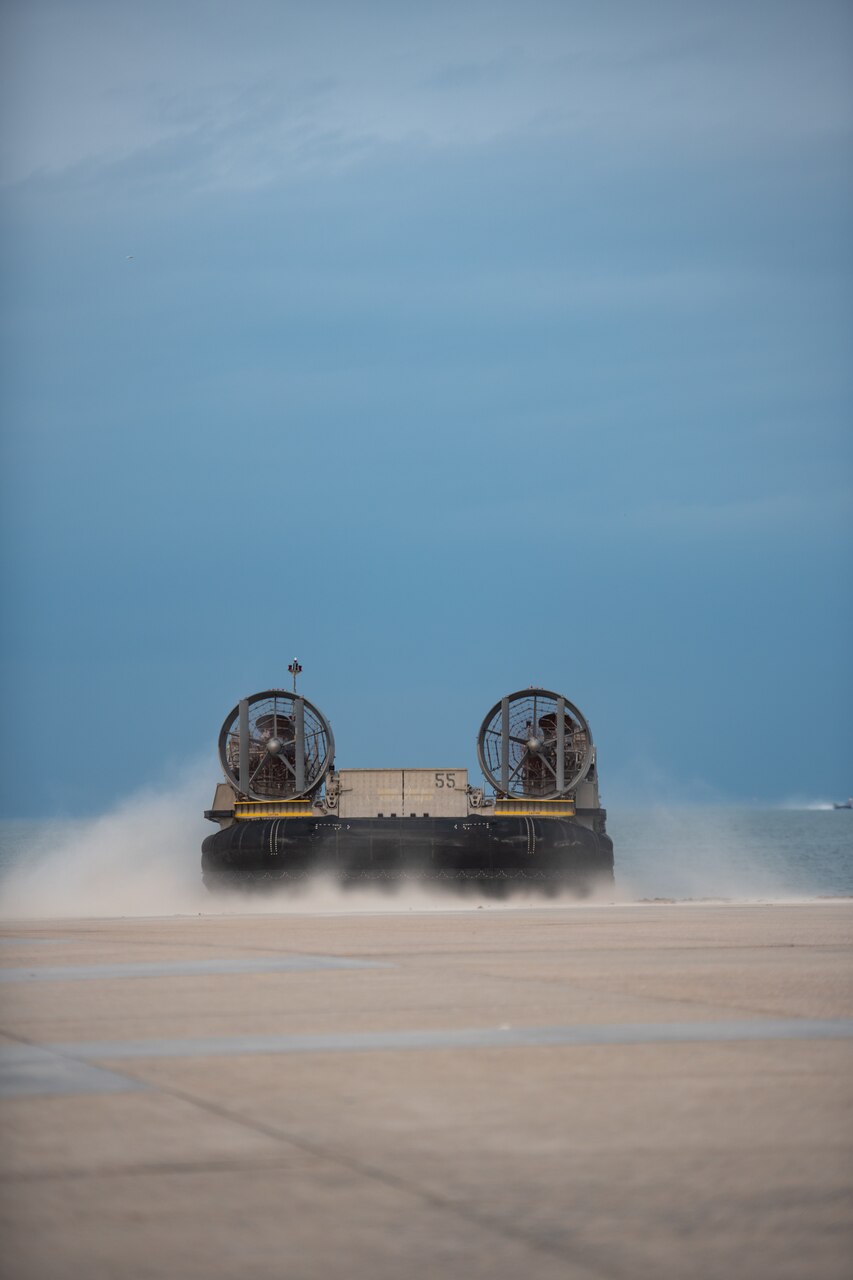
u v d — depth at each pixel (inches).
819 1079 1489.9
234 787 7185.0
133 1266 934.4
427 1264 932.0
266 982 2412.6
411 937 3535.9
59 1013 2017.7
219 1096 1421.0
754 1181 1108.5
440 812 6934.1
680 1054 1640.0
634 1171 1137.4
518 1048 1686.8
